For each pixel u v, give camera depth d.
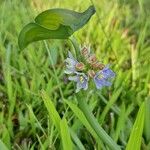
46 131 0.16
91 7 0.11
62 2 0.29
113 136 0.15
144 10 0.27
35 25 0.11
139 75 0.20
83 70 0.12
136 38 0.26
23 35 0.11
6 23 0.25
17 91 0.19
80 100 0.12
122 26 0.28
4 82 0.20
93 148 0.15
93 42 0.24
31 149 0.14
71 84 0.19
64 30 0.11
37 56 0.22
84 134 0.16
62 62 0.21
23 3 0.27
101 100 0.18
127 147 0.12
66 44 0.22
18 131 0.17
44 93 0.13
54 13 0.11
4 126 0.15
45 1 0.28
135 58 0.22
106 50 0.23
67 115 0.16
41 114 0.17
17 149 0.15
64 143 0.12
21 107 0.18
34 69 0.20
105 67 0.12
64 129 0.12
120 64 0.22
